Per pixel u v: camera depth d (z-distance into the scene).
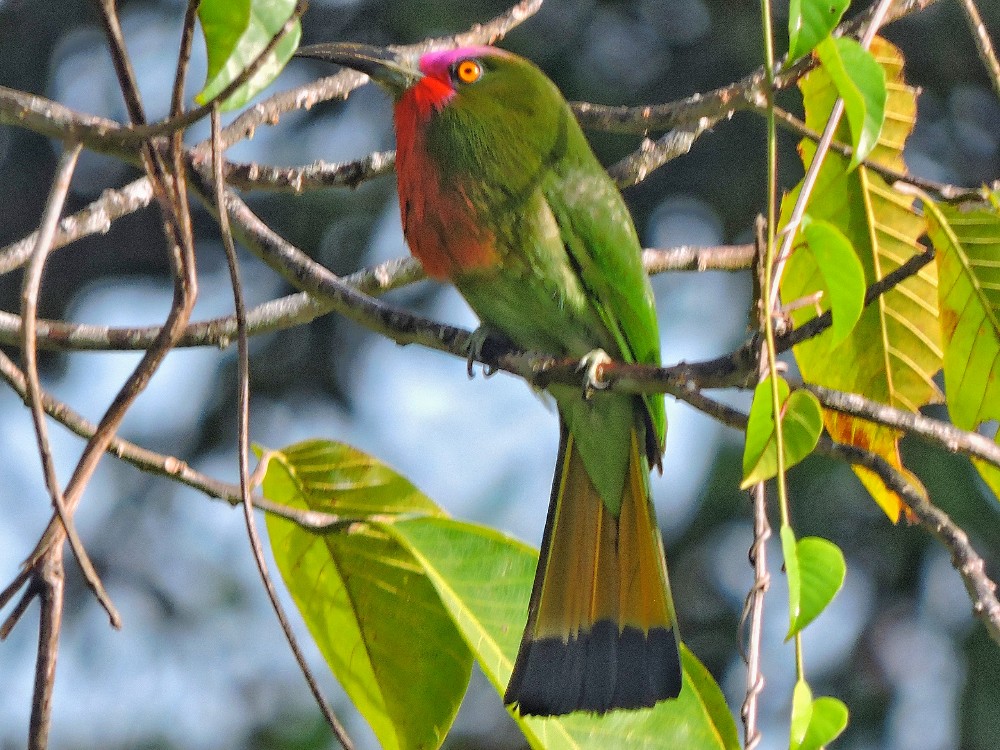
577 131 8.67
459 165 8.27
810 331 5.64
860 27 8.08
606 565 7.77
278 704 15.98
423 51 8.77
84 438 6.70
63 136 5.38
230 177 8.34
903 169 7.96
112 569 16.81
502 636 6.55
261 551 5.33
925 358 7.91
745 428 5.85
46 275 18.05
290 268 7.36
